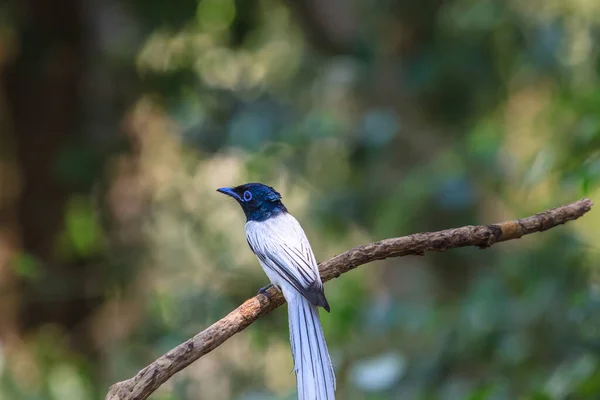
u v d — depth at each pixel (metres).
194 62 14.78
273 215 8.27
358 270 15.99
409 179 13.23
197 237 14.94
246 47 15.14
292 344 6.84
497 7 14.03
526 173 10.16
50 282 14.83
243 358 13.40
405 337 11.68
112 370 13.88
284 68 15.97
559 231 11.19
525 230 6.77
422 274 15.91
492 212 15.12
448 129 15.33
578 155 9.08
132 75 15.07
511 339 10.33
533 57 13.91
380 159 14.55
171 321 12.73
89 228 14.94
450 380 10.41
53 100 15.41
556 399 8.51
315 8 16.16
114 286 15.21
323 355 6.70
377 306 11.38
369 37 15.02
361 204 14.37
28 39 15.13
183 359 6.07
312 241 15.12
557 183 10.23
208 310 12.67
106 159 15.05
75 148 14.80
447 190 12.48
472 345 10.46
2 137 15.97
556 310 10.44
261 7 15.21
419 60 14.55
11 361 12.99
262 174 13.67
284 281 7.19
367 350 11.48
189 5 14.26
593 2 14.49
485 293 10.68
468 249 14.58
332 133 13.20
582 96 11.27
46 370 13.09
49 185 15.43
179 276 15.18
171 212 15.34
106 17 15.29
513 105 17.25
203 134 13.75
